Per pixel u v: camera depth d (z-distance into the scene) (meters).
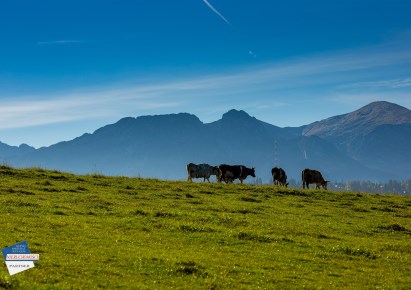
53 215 30.50
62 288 17.22
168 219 32.44
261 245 27.62
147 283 19.00
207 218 33.53
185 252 24.42
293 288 20.00
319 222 36.62
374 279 22.56
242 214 37.09
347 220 38.81
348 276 22.77
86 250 22.94
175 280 19.70
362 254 27.62
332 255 26.83
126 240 25.78
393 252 28.70
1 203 32.41
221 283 19.80
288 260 24.73
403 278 23.22
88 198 38.12
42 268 19.52
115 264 21.14
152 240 26.50
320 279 21.77
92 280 18.66
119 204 37.03
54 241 23.95
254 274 21.56
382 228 36.59
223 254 24.78
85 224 28.66
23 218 28.42
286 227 33.19
